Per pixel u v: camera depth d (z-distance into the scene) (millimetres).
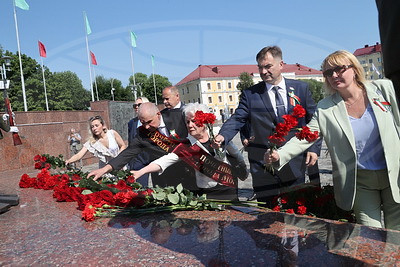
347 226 1619
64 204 2498
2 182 3533
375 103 1685
